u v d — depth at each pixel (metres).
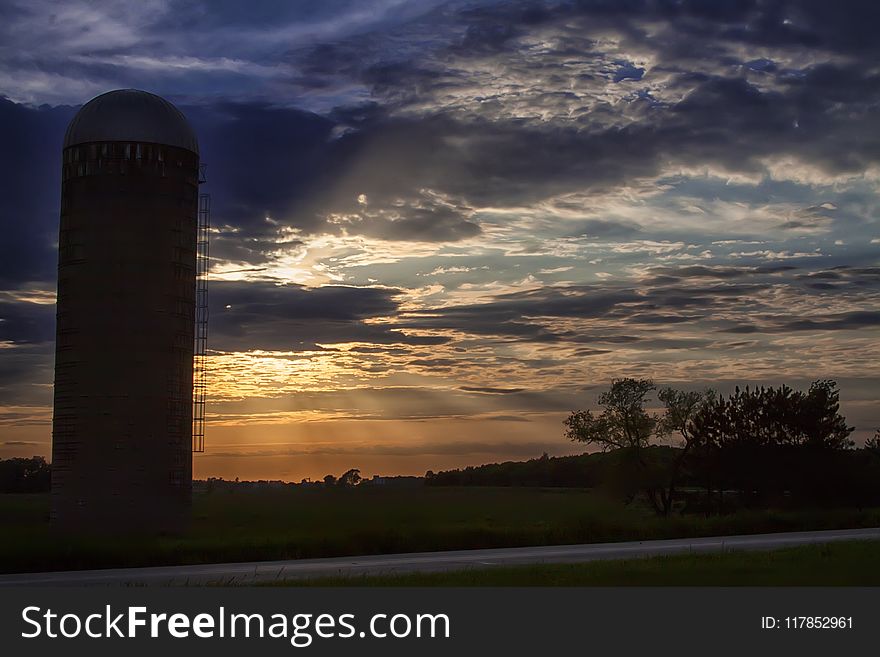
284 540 41.53
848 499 71.62
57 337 50.38
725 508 73.88
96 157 50.69
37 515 50.47
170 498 49.72
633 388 74.62
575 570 29.08
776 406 73.94
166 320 50.66
